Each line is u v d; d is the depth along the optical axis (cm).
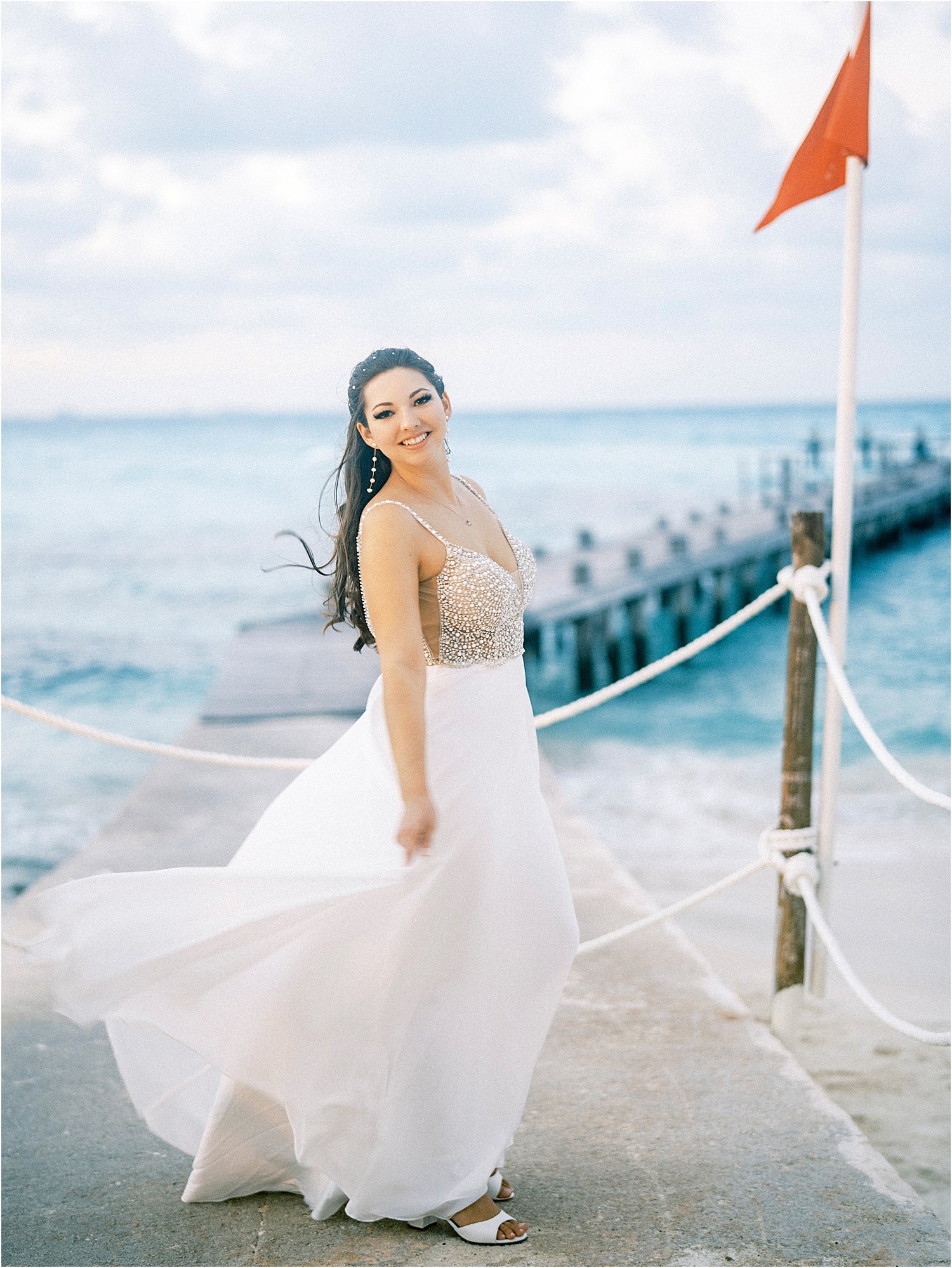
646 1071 334
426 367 246
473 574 239
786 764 370
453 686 246
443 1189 243
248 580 2712
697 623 2152
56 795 1031
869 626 1938
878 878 661
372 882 233
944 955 537
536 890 243
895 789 886
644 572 1850
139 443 8300
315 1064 237
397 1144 239
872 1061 422
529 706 262
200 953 232
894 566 2672
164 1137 272
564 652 1978
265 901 235
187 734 899
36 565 3047
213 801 688
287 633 1478
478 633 243
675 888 658
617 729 1252
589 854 563
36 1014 395
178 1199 272
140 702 1548
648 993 393
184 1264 243
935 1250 246
